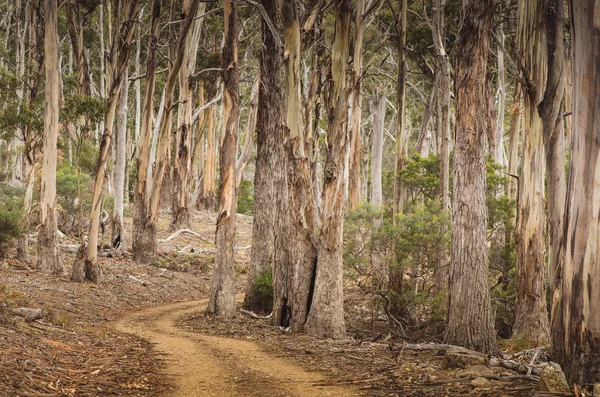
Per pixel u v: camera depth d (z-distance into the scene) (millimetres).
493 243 22953
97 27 42938
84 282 22375
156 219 30234
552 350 7625
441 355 11055
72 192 32250
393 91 46281
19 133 40000
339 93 15219
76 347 10398
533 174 17266
